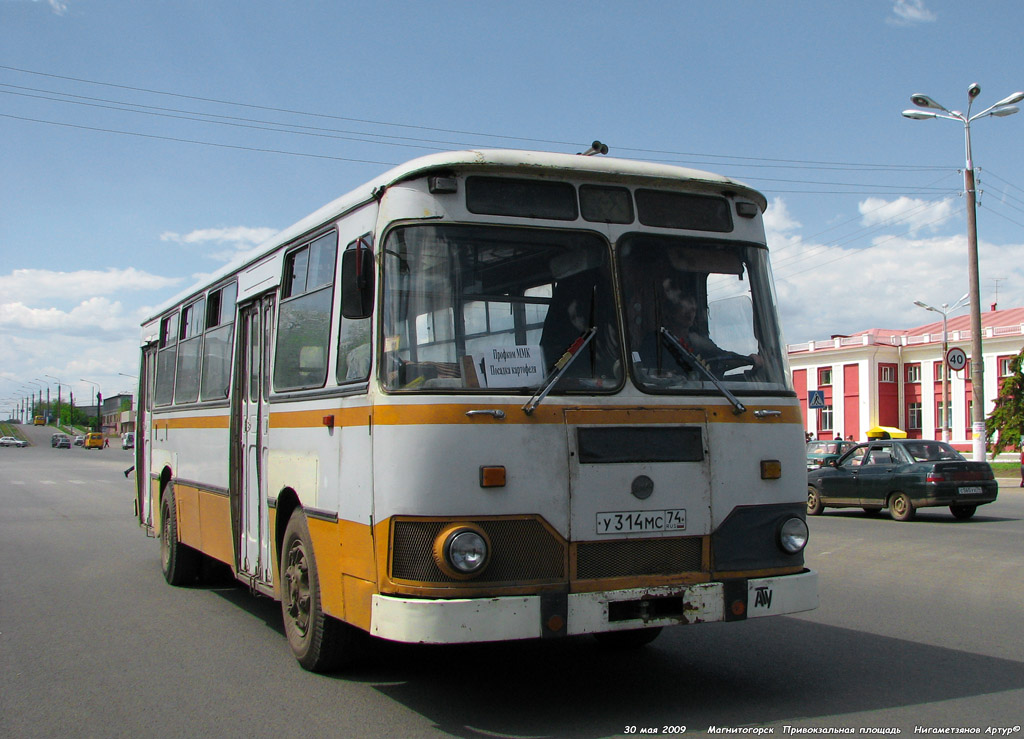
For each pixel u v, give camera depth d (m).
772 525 5.52
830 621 8.05
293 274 6.75
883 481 18.41
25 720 5.38
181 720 5.34
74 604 9.00
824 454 24.50
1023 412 35.12
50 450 81.00
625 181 5.53
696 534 5.28
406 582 4.86
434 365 5.02
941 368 57.75
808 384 64.06
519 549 4.92
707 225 5.75
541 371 5.14
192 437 9.23
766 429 5.58
